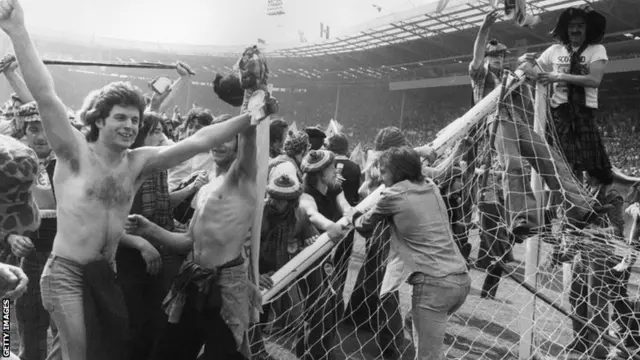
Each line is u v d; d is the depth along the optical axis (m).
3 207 2.56
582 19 4.40
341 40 34.34
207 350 2.84
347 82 45.75
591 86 4.29
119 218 2.58
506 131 4.10
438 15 26.17
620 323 4.40
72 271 2.47
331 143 5.40
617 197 4.80
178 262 3.34
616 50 25.50
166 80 4.62
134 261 3.23
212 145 2.60
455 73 34.81
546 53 4.66
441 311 3.10
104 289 2.49
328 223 3.64
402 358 4.35
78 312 2.45
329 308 4.07
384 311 4.37
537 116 4.24
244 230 2.79
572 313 4.25
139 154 2.62
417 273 3.15
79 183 2.46
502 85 4.09
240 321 2.73
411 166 3.22
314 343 3.90
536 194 4.14
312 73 46.38
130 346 3.20
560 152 4.30
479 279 6.80
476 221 4.85
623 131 28.31
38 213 2.75
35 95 2.33
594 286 4.34
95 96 2.61
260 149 2.82
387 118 42.00
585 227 4.24
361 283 4.71
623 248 4.25
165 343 2.87
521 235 4.06
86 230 2.46
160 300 3.29
